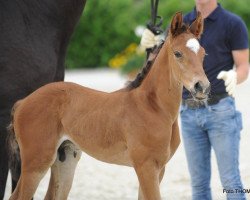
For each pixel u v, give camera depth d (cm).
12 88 753
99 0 2962
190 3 2866
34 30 780
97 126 674
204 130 757
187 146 770
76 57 3006
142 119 646
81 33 2980
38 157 689
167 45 646
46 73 777
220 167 743
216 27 744
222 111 735
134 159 645
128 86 682
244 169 1130
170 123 652
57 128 700
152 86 659
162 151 643
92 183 1087
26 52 763
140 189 666
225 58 748
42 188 1052
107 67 3020
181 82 630
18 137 706
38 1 788
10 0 773
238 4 2909
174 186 1050
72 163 736
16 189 701
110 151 671
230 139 736
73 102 698
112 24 2977
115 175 1150
